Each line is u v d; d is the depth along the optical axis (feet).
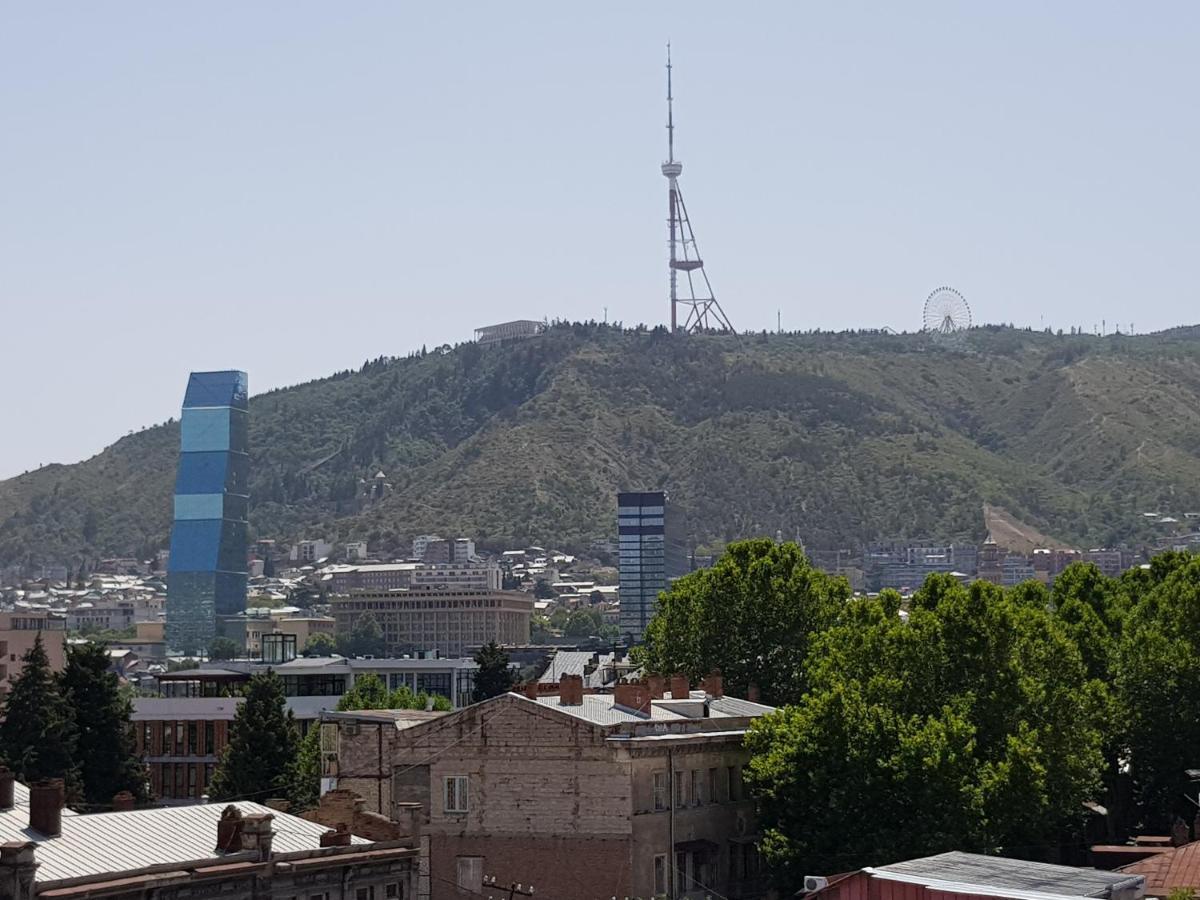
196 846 337.31
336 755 531.09
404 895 368.48
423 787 476.13
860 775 463.83
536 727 466.70
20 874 288.10
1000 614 515.91
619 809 457.27
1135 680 582.35
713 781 492.95
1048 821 492.13
